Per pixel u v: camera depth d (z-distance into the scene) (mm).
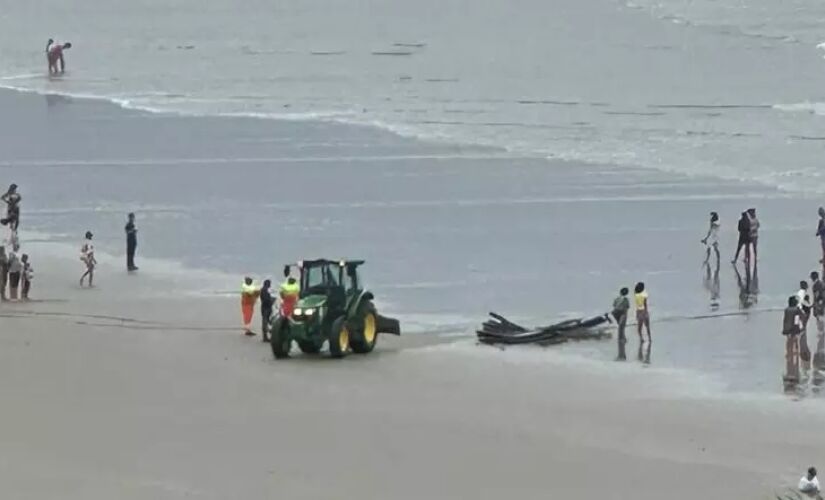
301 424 93375
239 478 83250
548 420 94625
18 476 83188
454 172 187000
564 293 130750
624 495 81000
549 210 164375
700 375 105562
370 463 86062
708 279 134750
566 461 86500
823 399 99125
